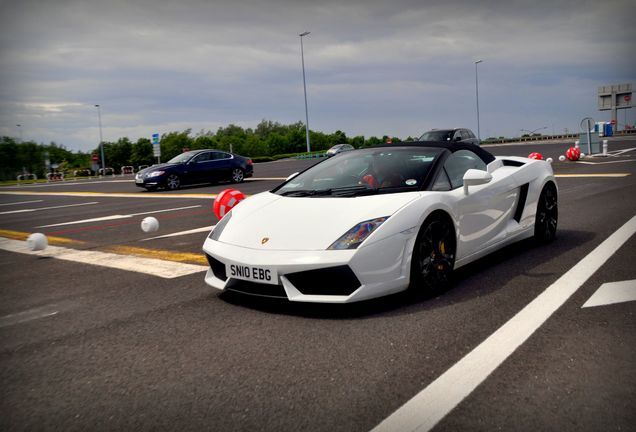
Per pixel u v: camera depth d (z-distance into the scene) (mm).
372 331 2957
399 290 3355
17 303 3965
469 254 4012
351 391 2258
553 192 5246
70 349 2932
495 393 2188
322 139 125875
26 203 14945
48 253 6105
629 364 2408
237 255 3385
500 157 5184
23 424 2107
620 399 2100
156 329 3188
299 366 2539
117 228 8055
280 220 3559
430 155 4125
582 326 2900
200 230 7352
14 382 2523
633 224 5934
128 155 103250
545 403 2090
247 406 2172
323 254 3146
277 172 24172
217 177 17531
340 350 2711
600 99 72125
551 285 3711
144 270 4852
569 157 19188
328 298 3160
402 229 3324
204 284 4195
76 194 17531
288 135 118125
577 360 2473
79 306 3785
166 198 13297
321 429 1964
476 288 3727
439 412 2051
